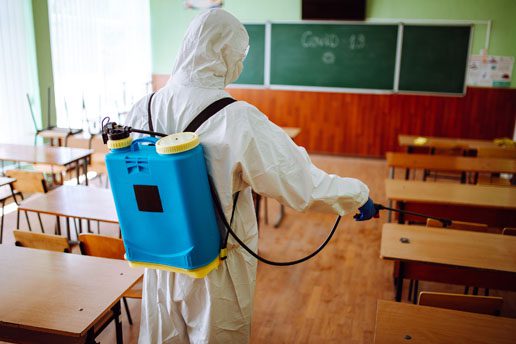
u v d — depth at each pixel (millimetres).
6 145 4508
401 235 2492
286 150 1362
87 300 1731
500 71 6391
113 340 2547
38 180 3484
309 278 3342
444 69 6539
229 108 1322
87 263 2018
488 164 4242
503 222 3277
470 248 2355
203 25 1363
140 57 7145
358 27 6648
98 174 5176
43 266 1984
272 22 6891
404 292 3156
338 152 7160
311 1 6613
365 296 3109
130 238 1348
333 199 1409
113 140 1263
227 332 1504
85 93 6094
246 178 1322
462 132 6684
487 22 6285
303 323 2787
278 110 7203
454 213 3330
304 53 6910
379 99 6832
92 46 6125
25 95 5305
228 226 1360
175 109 1397
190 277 1423
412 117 6793
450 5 6352
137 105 1506
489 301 1887
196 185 1239
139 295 2352
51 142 5492
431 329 1664
